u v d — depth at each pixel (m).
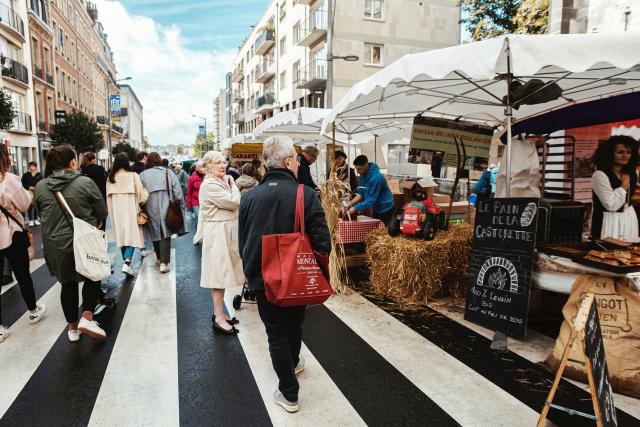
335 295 4.97
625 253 3.12
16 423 2.62
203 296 5.08
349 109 5.27
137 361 3.42
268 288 2.47
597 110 4.95
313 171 12.98
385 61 23.53
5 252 4.01
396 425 2.57
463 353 3.49
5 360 3.45
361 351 3.55
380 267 4.96
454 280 4.80
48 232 3.58
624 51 2.69
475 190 8.27
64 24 34.34
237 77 51.66
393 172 23.64
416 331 3.94
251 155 11.96
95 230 3.62
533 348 3.58
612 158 4.58
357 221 5.62
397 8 23.48
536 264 3.43
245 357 3.49
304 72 27.12
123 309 4.64
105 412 2.73
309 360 3.40
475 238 3.86
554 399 2.80
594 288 3.05
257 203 2.61
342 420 2.63
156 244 6.65
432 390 2.95
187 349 3.63
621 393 2.85
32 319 4.21
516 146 4.23
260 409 2.76
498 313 3.61
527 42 2.84
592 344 2.05
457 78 3.99
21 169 22.92
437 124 5.20
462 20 18.83
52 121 29.39
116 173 5.80
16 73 22.45
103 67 52.69
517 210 3.52
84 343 3.76
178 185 6.21
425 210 4.71
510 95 3.83
